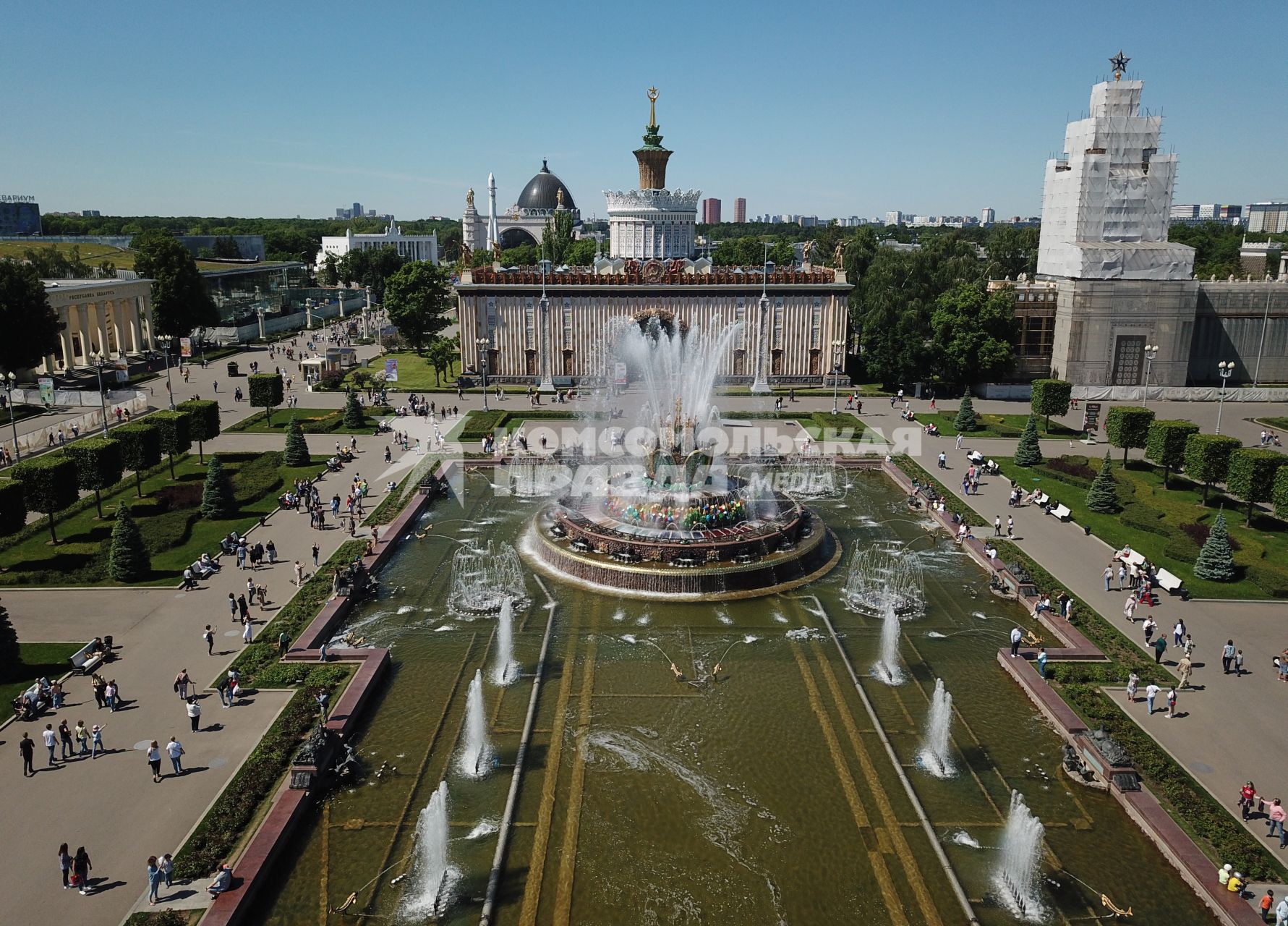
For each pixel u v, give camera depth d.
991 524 65.62
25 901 28.16
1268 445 87.31
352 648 45.06
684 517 58.22
